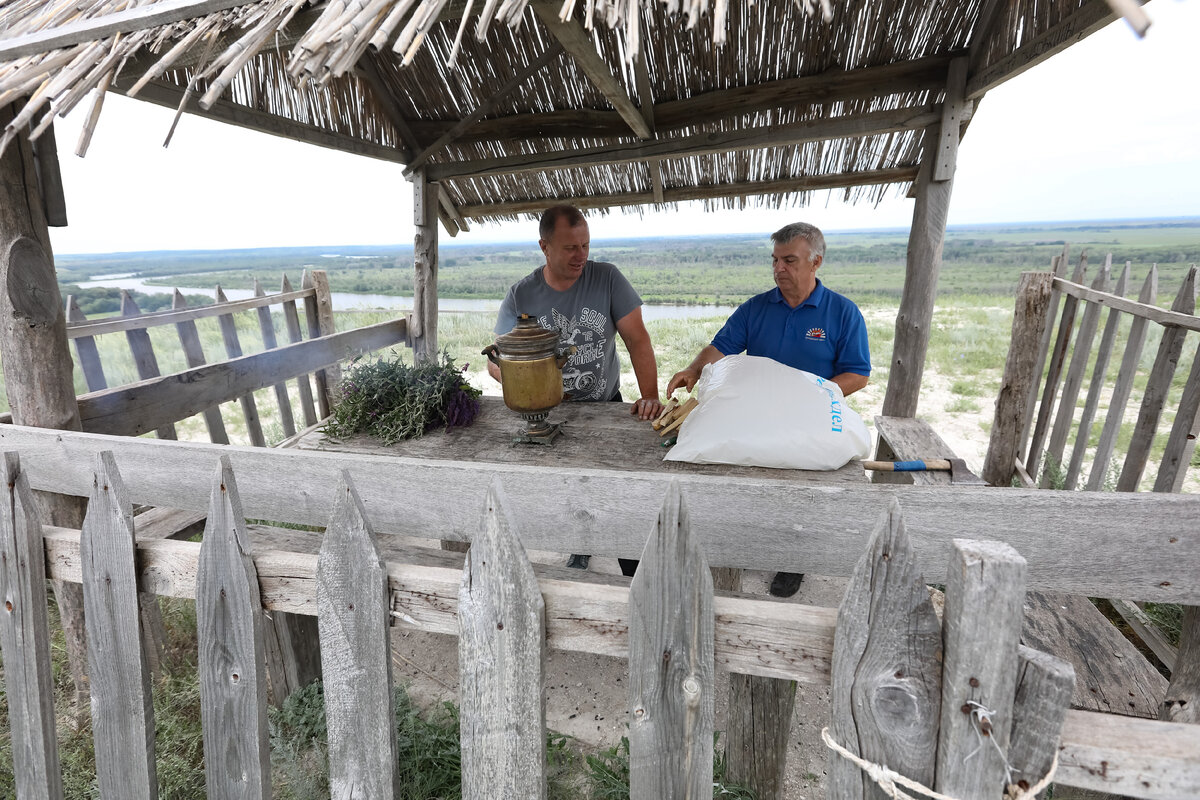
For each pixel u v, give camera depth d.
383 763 1.22
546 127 4.41
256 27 1.44
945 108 3.49
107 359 9.87
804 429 1.89
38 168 2.15
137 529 2.27
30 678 1.44
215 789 1.33
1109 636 1.95
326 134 3.99
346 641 1.18
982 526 1.25
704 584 0.98
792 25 3.54
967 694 0.82
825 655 0.96
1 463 1.33
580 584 1.09
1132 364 3.02
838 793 0.96
